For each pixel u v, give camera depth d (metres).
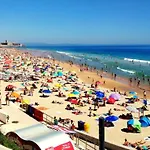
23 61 107.88
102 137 8.96
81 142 24.77
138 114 37.59
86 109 39.44
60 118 32.69
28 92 48.84
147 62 125.06
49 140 17.97
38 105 41.00
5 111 32.19
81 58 144.12
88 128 29.42
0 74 63.69
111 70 91.19
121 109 39.75
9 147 15.74
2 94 46.16
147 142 27.48
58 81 61.94
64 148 17.94
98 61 126.62
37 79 63.19
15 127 25.89
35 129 19.92
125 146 23.75
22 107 36.62
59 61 121.31
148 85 63.19
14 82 59.22
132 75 79.50
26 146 18.09
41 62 108.88
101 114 37.06
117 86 61.34
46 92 48.50
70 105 41.31
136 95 50.34
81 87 55.81
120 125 32.53
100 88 57.50
